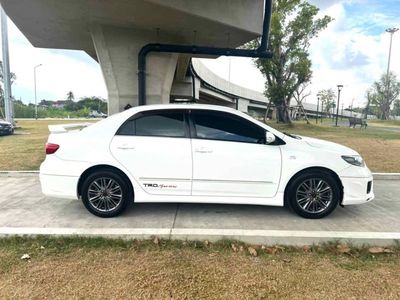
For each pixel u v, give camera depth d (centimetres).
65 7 756
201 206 515
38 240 373
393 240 376
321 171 456
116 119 467
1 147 1225
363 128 3184
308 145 467
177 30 892
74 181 450
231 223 440
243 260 336
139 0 714
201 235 382
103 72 900
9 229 400
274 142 456
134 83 916
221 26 856
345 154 459
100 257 337
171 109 466
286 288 286
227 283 292
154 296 271
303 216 462
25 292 274
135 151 448
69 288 281
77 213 476
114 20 834
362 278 304
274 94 3023
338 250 359
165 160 446
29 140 1552
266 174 450
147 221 445
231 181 450
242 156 446
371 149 1249
